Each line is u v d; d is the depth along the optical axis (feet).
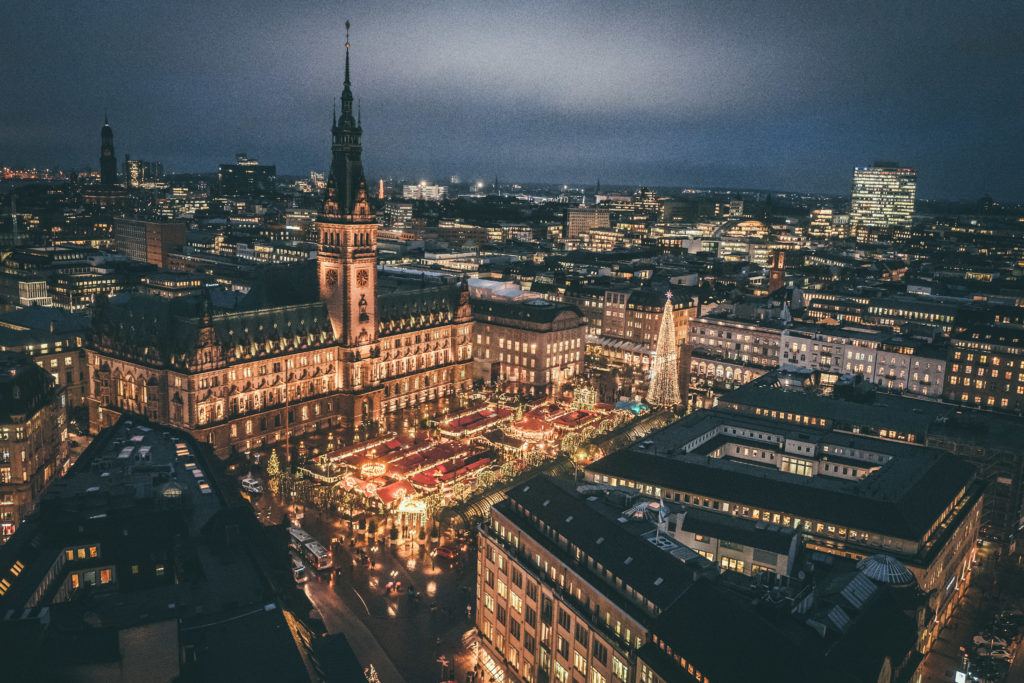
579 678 371.35
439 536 532.73
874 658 320.70
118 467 465.47
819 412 645.92
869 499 467.11
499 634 431.43
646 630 331.16
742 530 420.36
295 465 626.64
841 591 360.89
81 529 376.48
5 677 251.19
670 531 435.12
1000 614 474.08
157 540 379.96
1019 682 418.72
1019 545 583.58
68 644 267.39
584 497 445.78
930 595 419.13
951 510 494.18
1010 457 562.25
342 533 538.88
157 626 270.05
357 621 437.99
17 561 344.90
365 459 626.64
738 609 319.47
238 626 300.20
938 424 620.08
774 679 289.33
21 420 574.56
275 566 372.79
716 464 538.88
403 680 391.04
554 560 389.80
